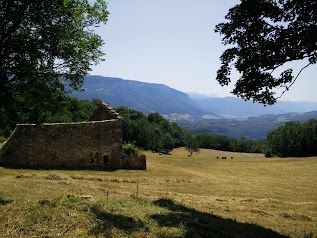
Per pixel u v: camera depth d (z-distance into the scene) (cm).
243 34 1128
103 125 3120
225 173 4553
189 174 3653
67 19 995
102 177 2508
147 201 1360
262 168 5609
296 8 985
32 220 812
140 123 9406
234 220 1357
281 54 1059
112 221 888
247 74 1156
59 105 1038
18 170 2456
